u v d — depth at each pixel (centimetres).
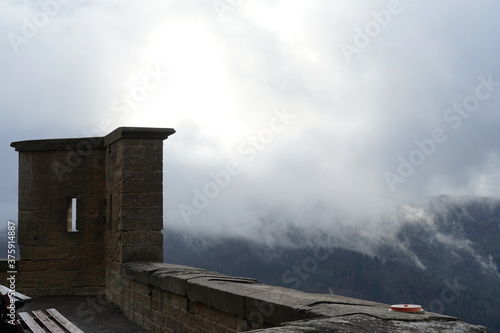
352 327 504
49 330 891
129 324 1262
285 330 488
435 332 489
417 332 488
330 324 514
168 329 1073
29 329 902
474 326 513
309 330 491
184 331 994
